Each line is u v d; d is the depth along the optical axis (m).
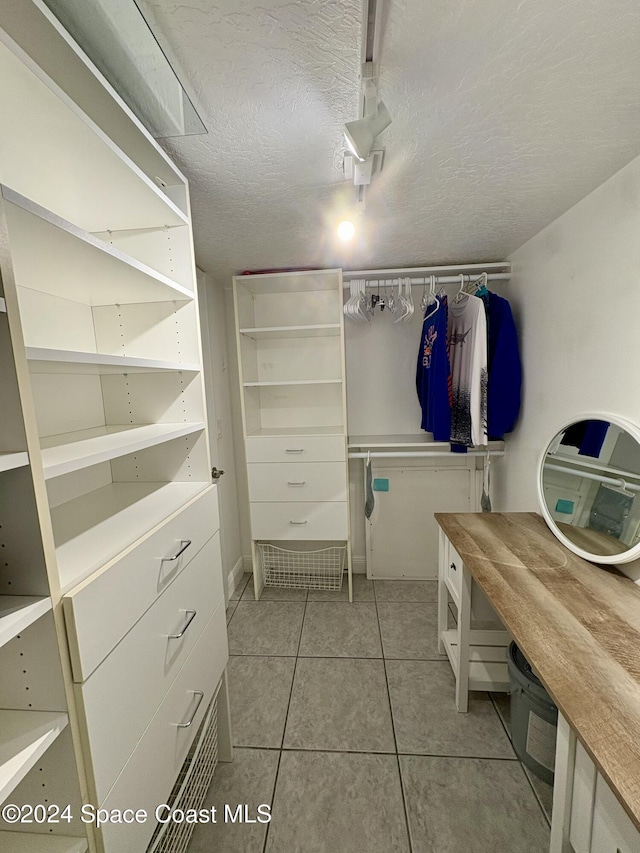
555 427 1.67
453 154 1.12
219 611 1.30
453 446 2.21
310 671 1.83
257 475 2.32
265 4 0.65
